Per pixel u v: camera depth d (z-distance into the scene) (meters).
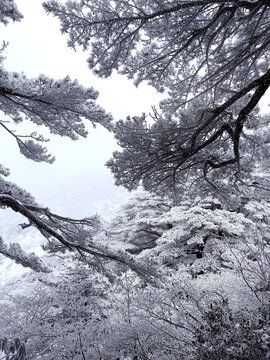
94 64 5.39
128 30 5.04
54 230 7.27
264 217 12.86
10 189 7.11
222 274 4.89
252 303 3.77
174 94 6.30
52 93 5.42
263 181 7.80
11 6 6.52
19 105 6.45
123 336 4.92
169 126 5.23
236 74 6.26
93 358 5.45
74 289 8.45
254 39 4.98
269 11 5.21
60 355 5.84
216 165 5.88
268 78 4.82
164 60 5.77
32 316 7.38
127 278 6.69
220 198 7.32
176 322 4.62
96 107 5.81
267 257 4.12
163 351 4.28
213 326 3.21
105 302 8.20
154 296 5.02
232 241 6.35
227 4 4.77
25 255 8.55
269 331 2.68
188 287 4.55
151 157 5.60
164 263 12.97
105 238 13.88
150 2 4.75
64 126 6.76
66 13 4.87
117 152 5.62
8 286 12.25
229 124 5.39
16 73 5.53
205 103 6.12
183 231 12.44
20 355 3.25
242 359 2.65
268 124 6.73
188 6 4.61
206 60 5.44
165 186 6.56
